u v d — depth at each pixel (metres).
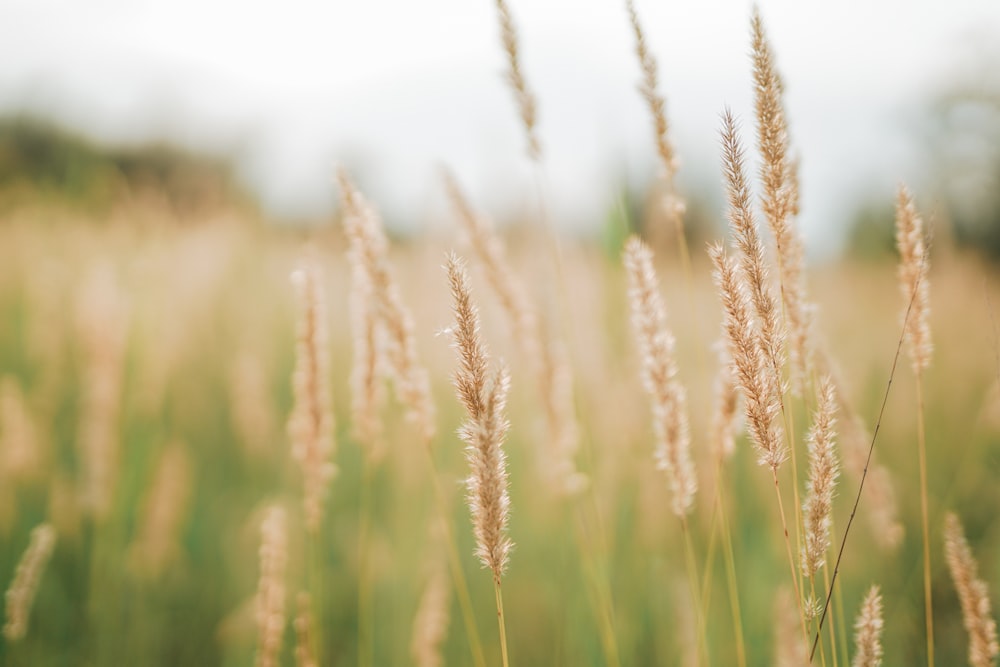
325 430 2.13
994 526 3.36
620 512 3.31
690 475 1.76
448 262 1.31
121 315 3.38
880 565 3.11
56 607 3.21
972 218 4.76
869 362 4.42
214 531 3.97
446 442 3.86
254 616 2.89
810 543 1.35
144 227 6.57
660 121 2.00
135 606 3.21
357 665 3.18
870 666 1.42
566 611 3.06
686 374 3.48
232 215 7.64
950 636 2.88
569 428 2.48
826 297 5.43
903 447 3.94
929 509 3.59
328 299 5.73
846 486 3.06
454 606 3.25
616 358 3.54
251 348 5.24
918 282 1.62
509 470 3.86
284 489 4.11
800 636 1.97
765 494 3.14
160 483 3.32
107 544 3.44
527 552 3.49
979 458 3.68
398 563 3.30
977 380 4.14
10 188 6.94
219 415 4.88
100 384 3.29
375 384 2.13
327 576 3.56
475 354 1.30
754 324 1.37
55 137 7.92
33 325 4.77
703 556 3.20
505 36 2.26
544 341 2.45
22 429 3.41
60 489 3.48
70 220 6.64
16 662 2.87
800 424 2.63
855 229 5.30
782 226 1.42
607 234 2.59
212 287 5.79
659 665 2.88
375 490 4.23
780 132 1.40
